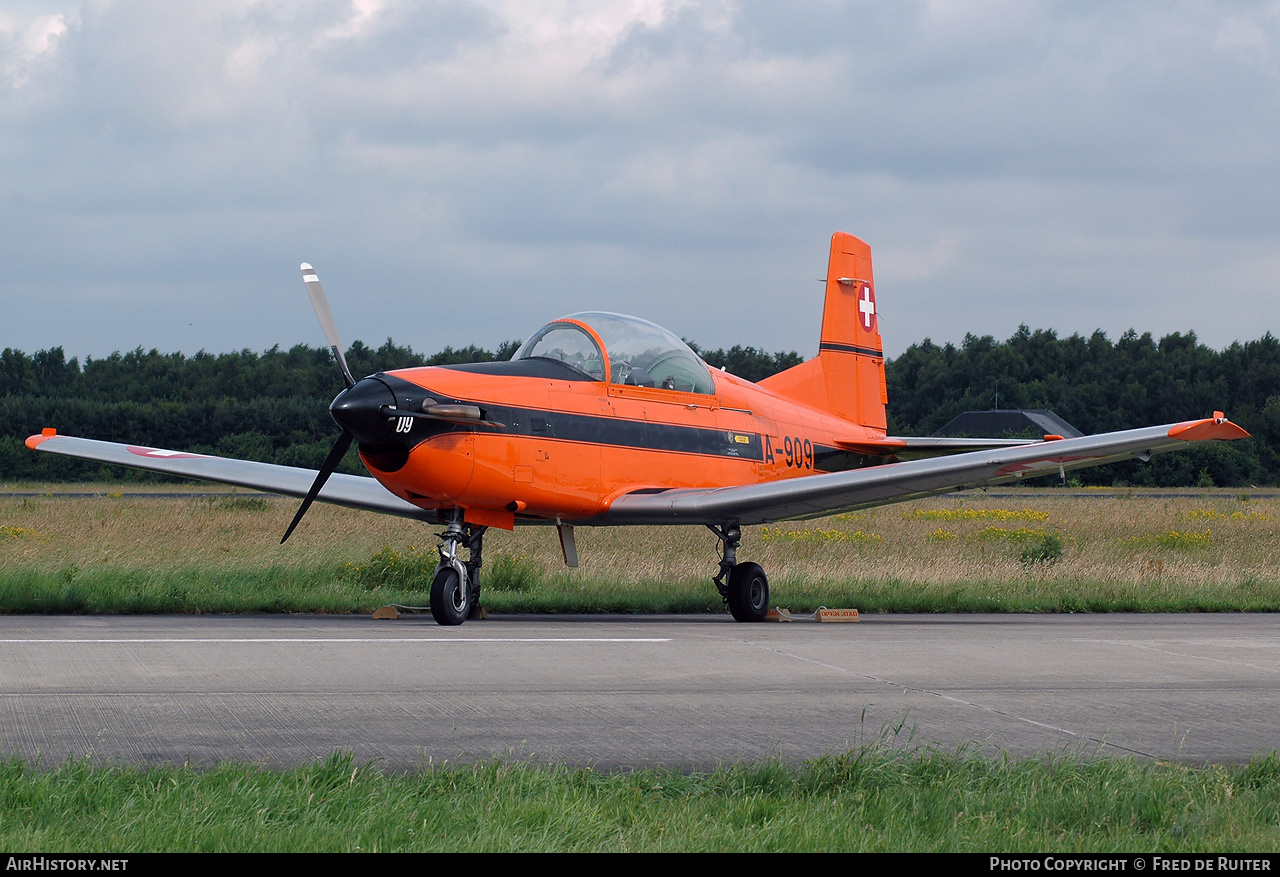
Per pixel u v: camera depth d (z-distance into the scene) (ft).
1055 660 54.95
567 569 102.22
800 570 104.37
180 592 78.43
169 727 37.14
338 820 26.78
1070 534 167.94
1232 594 92.53
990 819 27.84
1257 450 506.07
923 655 56.34
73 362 589.32
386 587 89.30
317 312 72.59
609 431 77.51
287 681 46.16
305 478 85.15
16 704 40.63
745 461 88.12
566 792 28.53
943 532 165.17
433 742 35.73
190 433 470.39
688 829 26.43
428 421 68.59
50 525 143.64
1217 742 37.22
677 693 44.70
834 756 32.86
